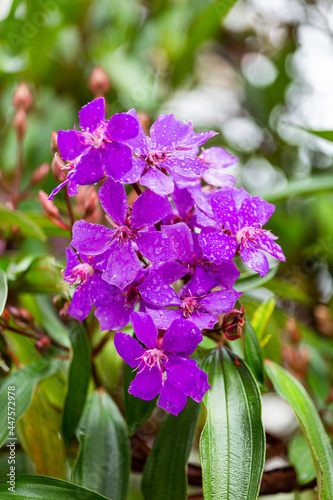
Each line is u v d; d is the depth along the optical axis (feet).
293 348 2.20
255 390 1.63
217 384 1.64
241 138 3.43
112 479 1.76
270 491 1.94
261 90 3.45
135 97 2.89
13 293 2.06
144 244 1.58
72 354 1.80
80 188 2.00
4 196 2.83
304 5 3.33
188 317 1.57
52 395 2.08
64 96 3.14
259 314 1.86
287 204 3.10
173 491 1.73
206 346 1.75
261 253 1.61
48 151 2.88
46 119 2.98
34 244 2.60
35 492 1.65
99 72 2.23
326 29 3.22
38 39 2.96
